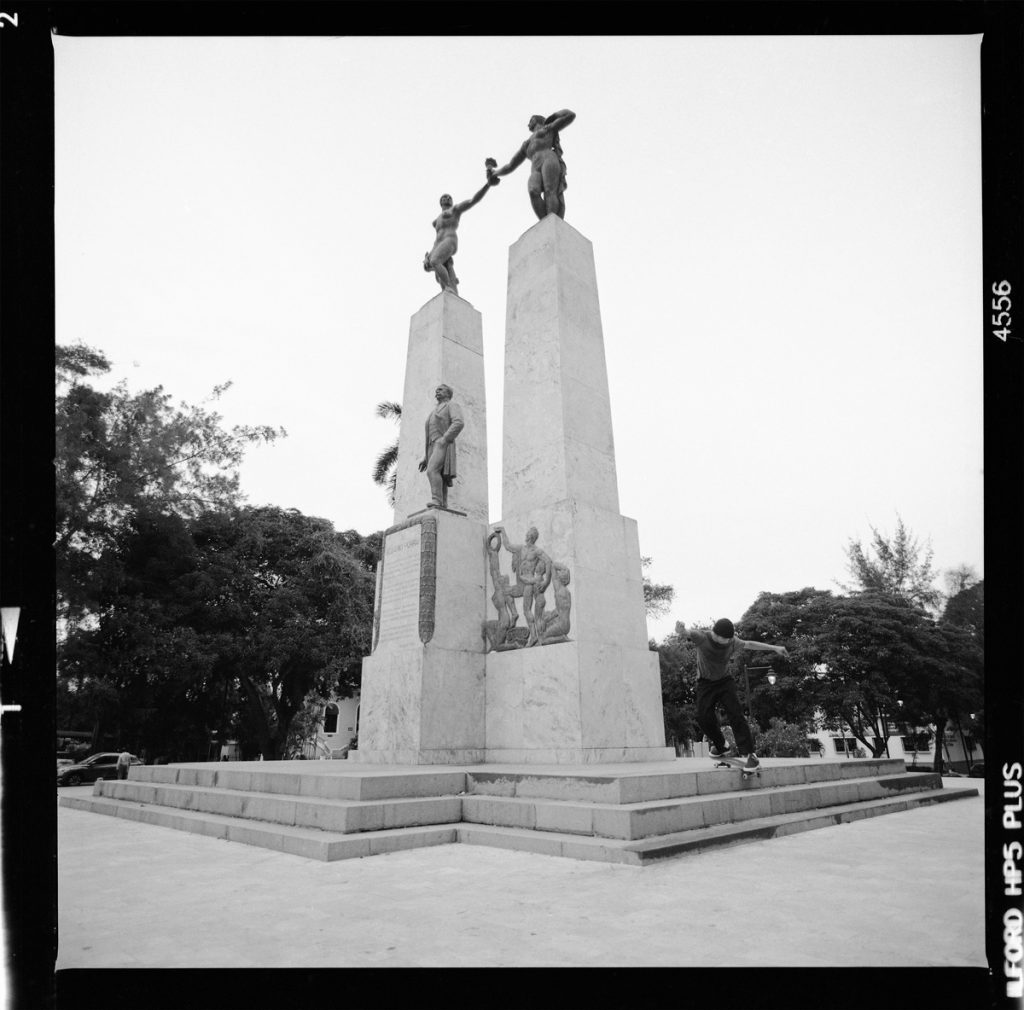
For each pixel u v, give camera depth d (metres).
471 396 13.14
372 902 4.45
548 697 9.49
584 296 11.75
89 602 23.92
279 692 33.59
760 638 35.06
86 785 24.58
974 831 7.07
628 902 4.28
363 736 10.83
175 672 24.25
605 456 11.07
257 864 5.87
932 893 4.41
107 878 5.33
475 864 5.62
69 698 26.30
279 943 3.63
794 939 3.52
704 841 5.92
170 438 25.66
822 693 32.72
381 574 11.48
